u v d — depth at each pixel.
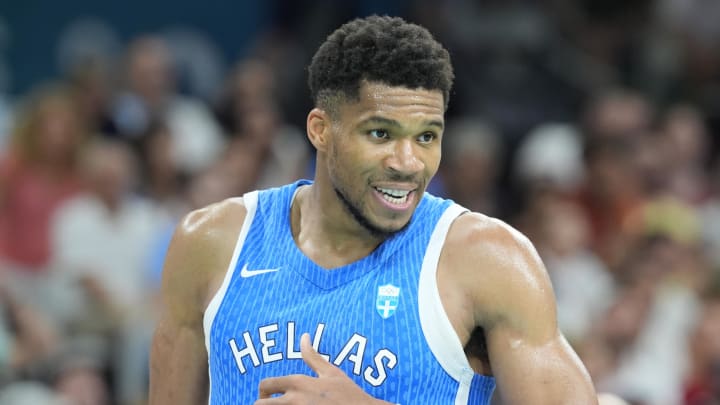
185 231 14.75
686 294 31.81
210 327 14.19
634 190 36.62
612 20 45.72
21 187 31.77
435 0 42.31
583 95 43.16
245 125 34.94
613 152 36.94
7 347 26.23
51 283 29.52
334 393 13.06
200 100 39.28
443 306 13.52
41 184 31.94
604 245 35.84
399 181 13.34
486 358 13.98
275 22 43.34
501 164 39.94
